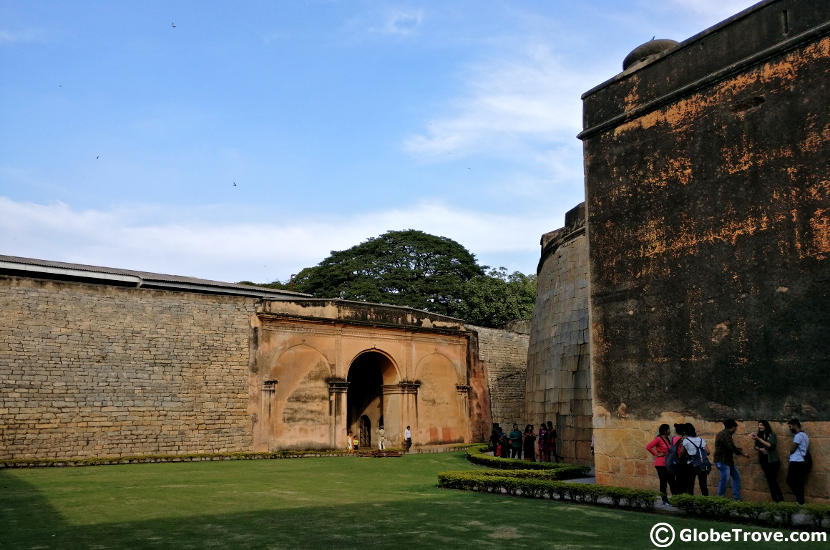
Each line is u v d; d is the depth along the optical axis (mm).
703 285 10562
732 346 10047
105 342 19859
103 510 9703
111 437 19406
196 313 21859
